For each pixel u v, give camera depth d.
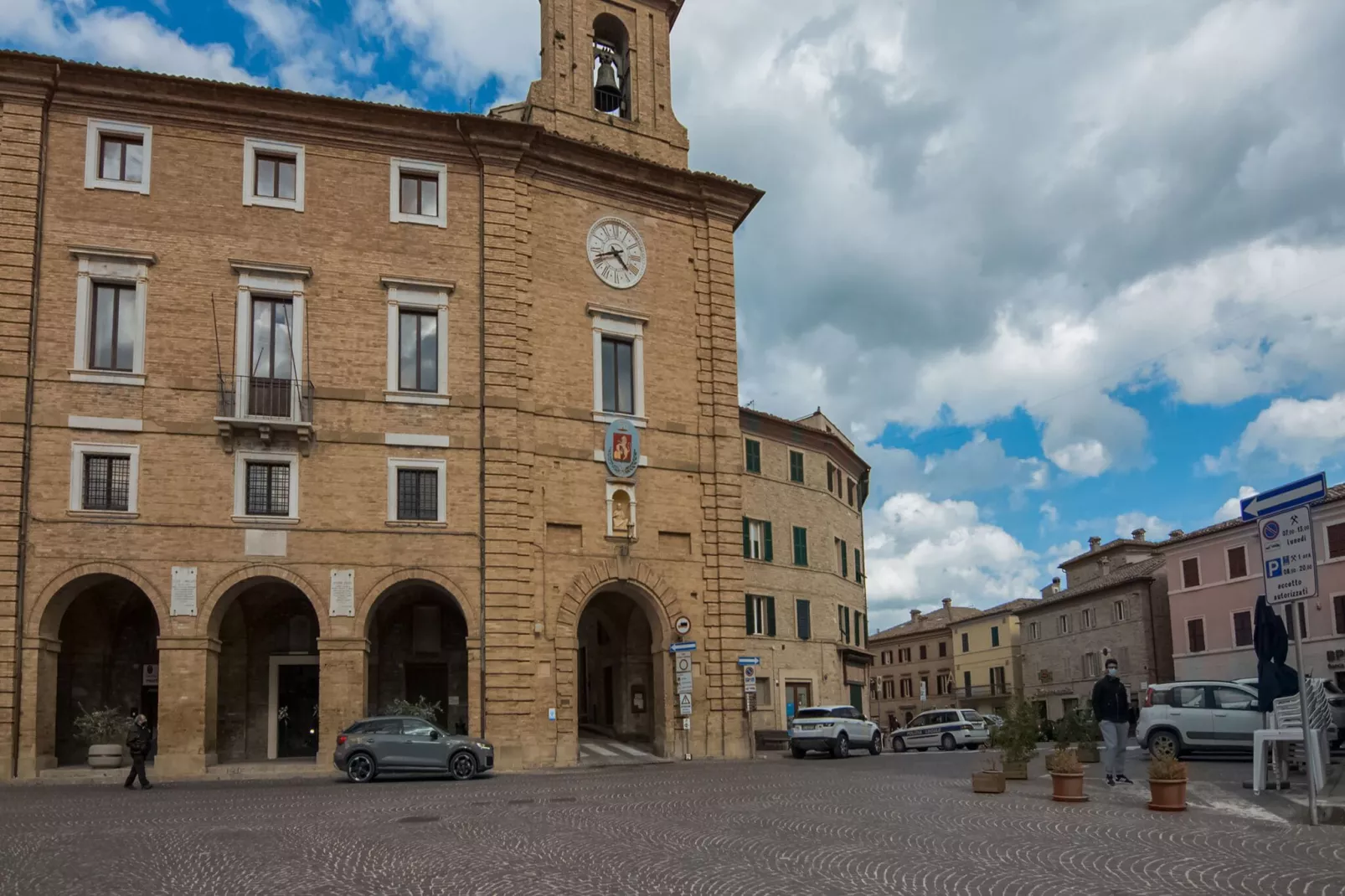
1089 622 76.50
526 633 31.50
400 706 30.78
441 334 32.34
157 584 28.58
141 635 32.44
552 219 34.53
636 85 37.75
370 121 32.38
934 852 13.55
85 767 29.28
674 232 36.94
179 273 30.12
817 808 18.48
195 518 29.12
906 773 26.77
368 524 30.56
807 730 37.88
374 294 31.84
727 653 34.81
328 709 29.38
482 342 32.50
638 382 35.12
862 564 62.53
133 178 30.28
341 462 30.62
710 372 36.50
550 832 15.82
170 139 30.66
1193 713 27.09
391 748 26.23
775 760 34.31
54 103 29.81
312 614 33.47
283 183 31.69
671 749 33.75
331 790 23.44
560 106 36.00
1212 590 60.31
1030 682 85.31
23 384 28.28
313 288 31.31
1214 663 59.69
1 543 27.50
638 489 34.47
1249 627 57.56
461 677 35.03
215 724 29.41
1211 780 21.22
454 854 13.93
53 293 29.06
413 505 31.30
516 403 32.50
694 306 36.78
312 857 13.94
